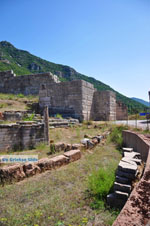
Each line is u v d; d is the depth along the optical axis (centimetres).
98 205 338
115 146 910
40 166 530
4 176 443
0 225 282
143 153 561
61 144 752
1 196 379
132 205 187
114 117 2120
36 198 369
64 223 283
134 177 381
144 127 1145
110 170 484
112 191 373
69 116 1684
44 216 304
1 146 712
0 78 2506
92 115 1933
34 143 822
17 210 323
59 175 497
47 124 880
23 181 465
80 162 621
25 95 2333
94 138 939
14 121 1087
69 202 351
